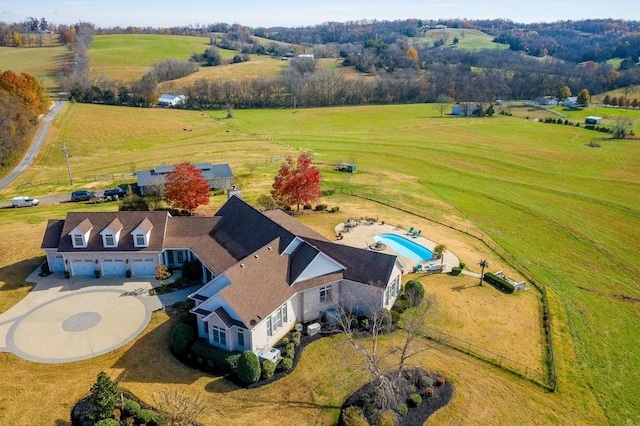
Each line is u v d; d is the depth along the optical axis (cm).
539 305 4344
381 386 2792
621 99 17988
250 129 13438
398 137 12525
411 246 5453
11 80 11931
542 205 7656
